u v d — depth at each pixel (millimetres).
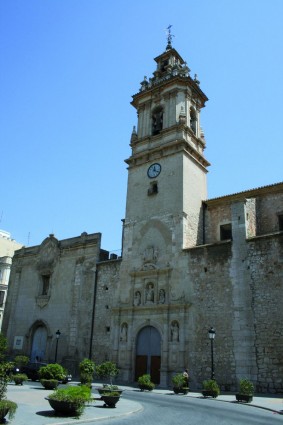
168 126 38250
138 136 40500
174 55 43406
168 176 36125
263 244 27797
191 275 30828
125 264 35812
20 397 18609
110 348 33906
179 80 39312
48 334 40094
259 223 32875
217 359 27250
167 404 18797
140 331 32562
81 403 13773
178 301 30625
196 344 28656
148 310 32250
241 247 28844
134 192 38250
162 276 32500
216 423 13445
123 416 14719
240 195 34750
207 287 29625
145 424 12977
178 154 36188
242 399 20688
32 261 46500
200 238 35312
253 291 27172
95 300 37375
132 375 31562
